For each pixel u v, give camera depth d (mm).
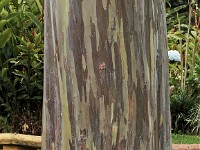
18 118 4895
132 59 1740
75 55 1732
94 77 1723
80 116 1736
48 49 1805
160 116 1860
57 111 1783
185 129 7523
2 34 4656
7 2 4934
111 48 1719
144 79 1768
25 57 4832
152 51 1806
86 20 1717
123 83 1732
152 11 1809
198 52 8617
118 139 1732
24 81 4879
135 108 1748
